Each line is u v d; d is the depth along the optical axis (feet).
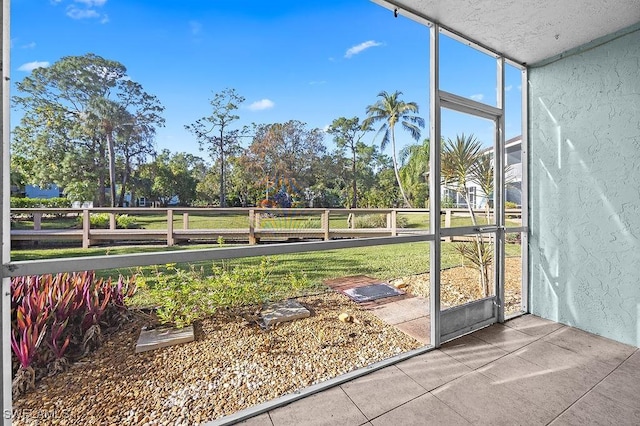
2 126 4.24
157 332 7.67
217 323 8.48
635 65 7.93
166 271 8.18
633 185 8.06
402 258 12.05
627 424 5.31
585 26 8.00
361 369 7.03
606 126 8.50
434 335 8.11
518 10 7.37
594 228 8.84
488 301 9.60
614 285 8.46
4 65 4.28
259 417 5.59
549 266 9.92
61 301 6.61
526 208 10.47
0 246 4.18
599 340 8.47
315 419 5.52
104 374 6.43
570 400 5.95
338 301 10.32
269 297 9.52
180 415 5.72
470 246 9.42
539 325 9.55
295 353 7.69
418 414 5.60
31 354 5.93
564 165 9.45
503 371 6.99
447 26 8.11
